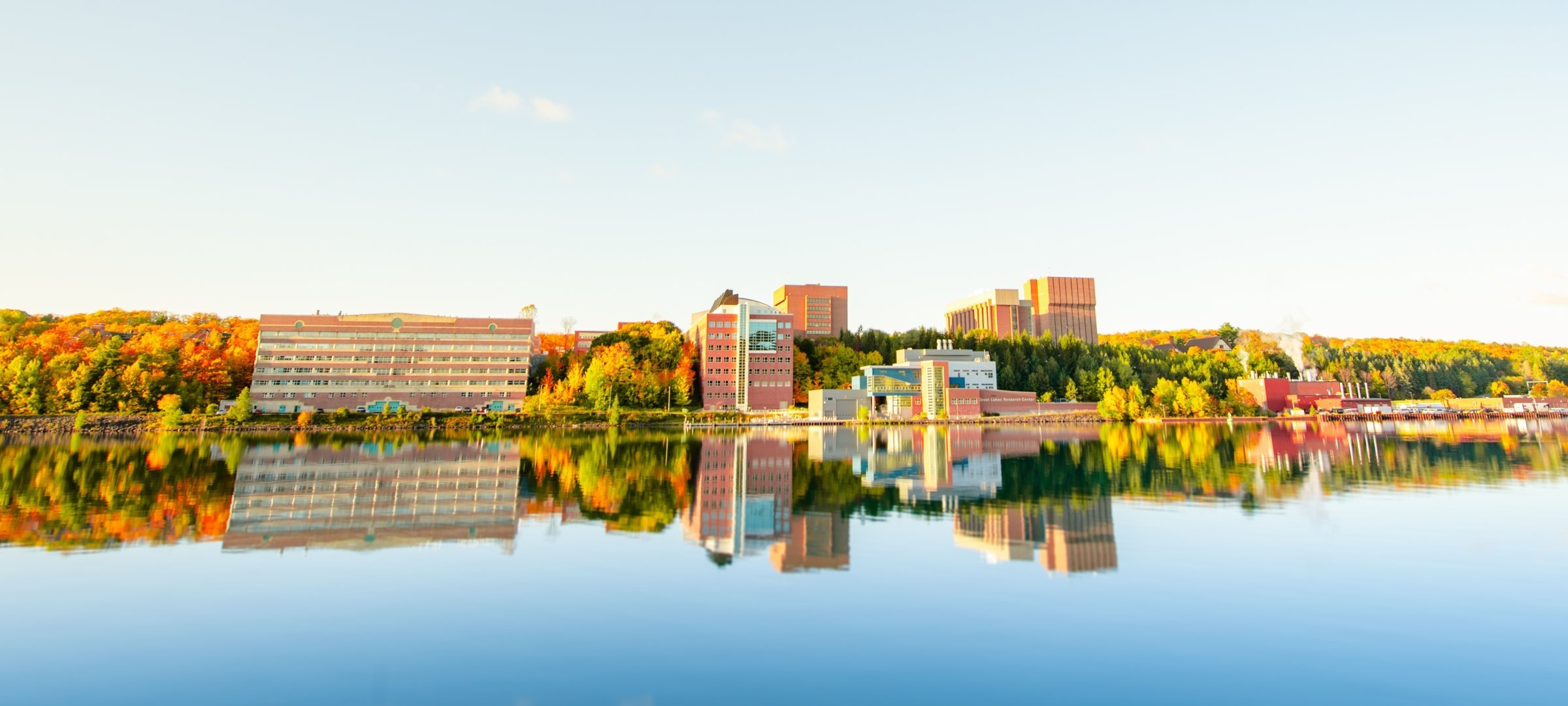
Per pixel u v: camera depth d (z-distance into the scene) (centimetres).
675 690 1558
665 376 18775
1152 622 1998
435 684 1593
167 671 1669
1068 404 18838
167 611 2111
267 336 15938
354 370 16300
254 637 1886
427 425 14600
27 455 7694
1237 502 4169
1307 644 1833
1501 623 1980
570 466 6556
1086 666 1697
